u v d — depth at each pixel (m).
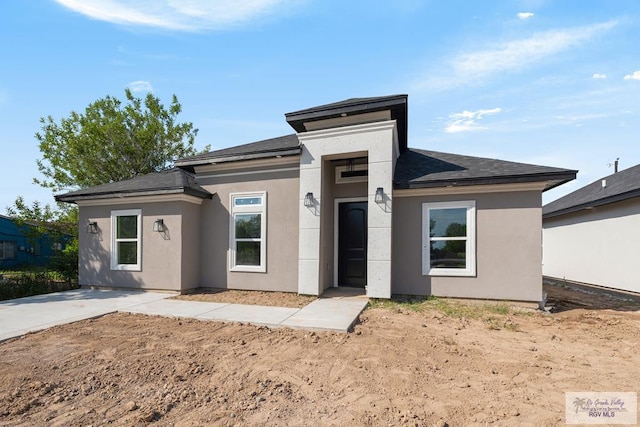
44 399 3.12
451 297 7.71
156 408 2.95
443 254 7.88
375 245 7.79
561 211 14.48
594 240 12.76
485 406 3.00
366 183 9.16
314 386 3.42
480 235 7.55
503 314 6.64
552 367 3.96
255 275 9.02
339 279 9.44
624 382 3.55
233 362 4.05
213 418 2.80
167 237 8.95
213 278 9.43
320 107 8.23
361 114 8.15
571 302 8.78
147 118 17.88
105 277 9.61
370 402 3.08
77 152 15.67
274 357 4.22
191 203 9.26
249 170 9.25
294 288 8.62
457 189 7.70
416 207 8.08
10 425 2.67
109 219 9.66
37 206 14.88
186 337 5.04
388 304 7.31
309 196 8.27
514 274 7.27
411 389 3.35
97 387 3.40
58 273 11.69
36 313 6.50
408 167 9.08
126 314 6.54
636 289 10.52
